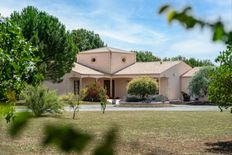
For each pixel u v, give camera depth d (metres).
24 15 42.56
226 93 13.54
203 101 46.00
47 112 25.28
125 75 54.06
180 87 54.81
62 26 43.72
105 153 1.02
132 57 58.59
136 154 10.80
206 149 12.93
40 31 41.47
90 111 32.28
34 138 13.41
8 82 6.11
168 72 53.22
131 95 44.75
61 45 42.62
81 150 1.03
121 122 22.05
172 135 16.25
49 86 51.44
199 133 17.06
